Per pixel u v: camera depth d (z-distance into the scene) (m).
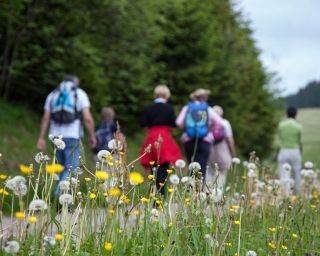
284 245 7.43
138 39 30.03
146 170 13.24
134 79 30.72
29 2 23.50
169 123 13.42
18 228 6.12
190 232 6.65
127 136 31.84
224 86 42.38
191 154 14.86
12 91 25.56
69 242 5.91
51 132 12.91
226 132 15.71
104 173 5.89
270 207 9.12
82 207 6.37
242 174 10.43
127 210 6.31
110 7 26.55
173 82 38.88
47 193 6.22
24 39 24.41
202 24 39.66
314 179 12.21
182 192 7.34
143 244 6.21
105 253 5.87
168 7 38.66
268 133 59.34
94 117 27.42
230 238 6.95
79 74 26.16
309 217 8.79
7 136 20.69
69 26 25.86
